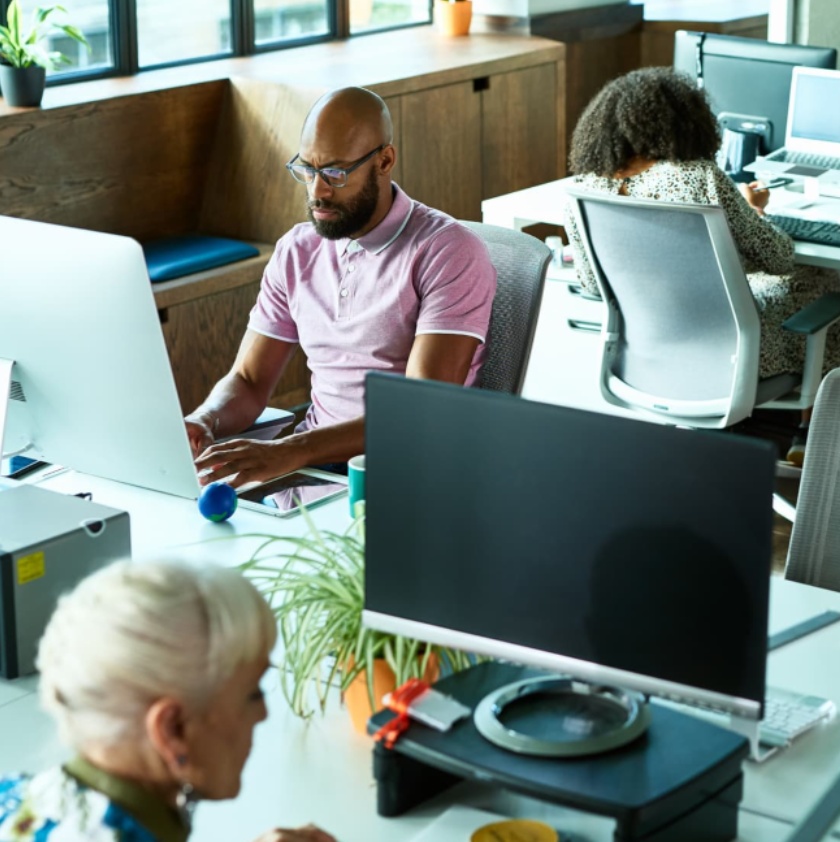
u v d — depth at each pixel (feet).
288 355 9.45
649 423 4.29
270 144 15.53
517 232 9.00
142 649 3.46
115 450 7.15
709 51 14.76
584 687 4.82
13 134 13.82
